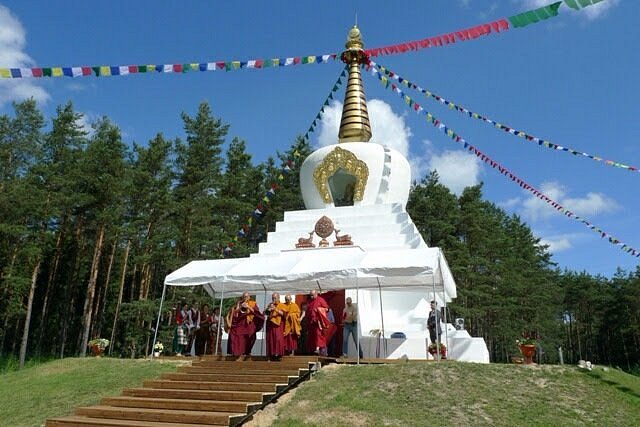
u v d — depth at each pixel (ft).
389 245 70.79
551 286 197.06
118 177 118.32
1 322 130.31
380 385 43.75
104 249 144.36
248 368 47.96
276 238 77.51
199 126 140.15
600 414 39.11
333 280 62.08
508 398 41.39
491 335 171.12
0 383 59.00
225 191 143.33
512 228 197.57
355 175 80.53
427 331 64.08
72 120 124.26
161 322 132.57
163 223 127.75
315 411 39.14
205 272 59.88
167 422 37.11
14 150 119.96
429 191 158.61
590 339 233.14
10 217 109.19
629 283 198.18
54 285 142.51
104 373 56.08
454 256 147.43
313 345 52.54
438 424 36.52
